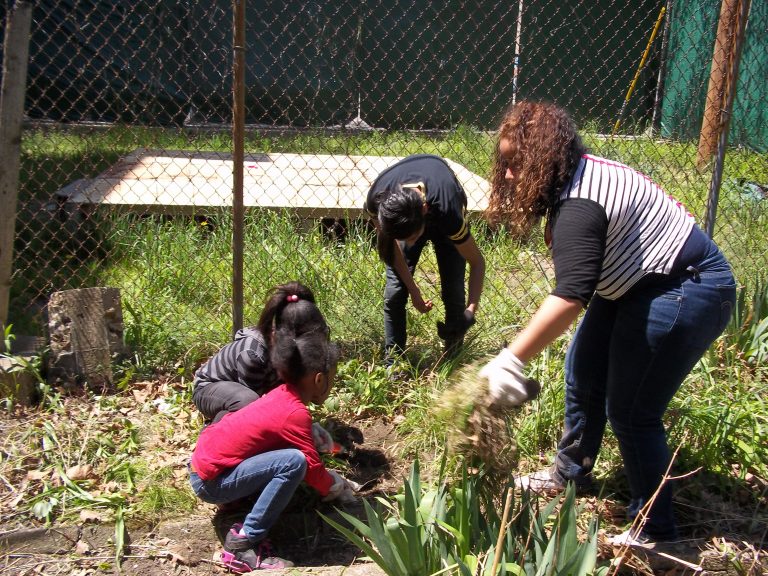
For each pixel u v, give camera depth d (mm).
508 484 2643
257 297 4777
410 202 3391
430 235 3910
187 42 9906
